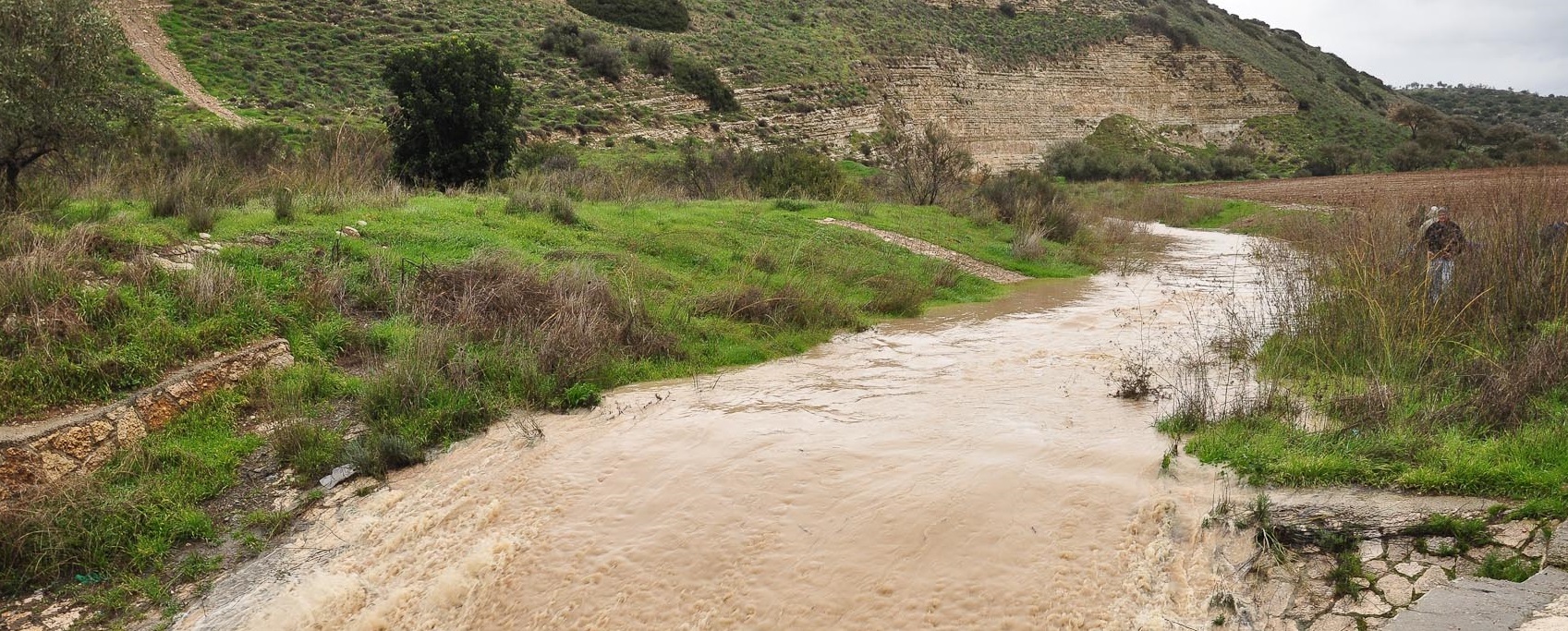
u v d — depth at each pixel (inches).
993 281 590.2
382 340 344.2
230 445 270.4
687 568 189.6
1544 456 181.2
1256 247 788.0
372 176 647.1
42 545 214.5
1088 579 170.6
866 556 184.5
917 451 231.3
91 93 465.1
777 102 2030.0
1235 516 181.6
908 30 2581.2
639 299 396.8
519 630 182.9
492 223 505.4
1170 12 3262.8
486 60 807.1
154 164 563.8
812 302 436.1
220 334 309.7
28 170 502.0
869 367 345.7
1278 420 230.2
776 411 279.7
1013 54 2623.0
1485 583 150.6
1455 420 213.9
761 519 202.8
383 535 225.0
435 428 279.7
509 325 351.6
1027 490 201.5
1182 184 1892.2
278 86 1439.5
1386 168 2336.4
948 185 952.3
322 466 261.1
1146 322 428.1
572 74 1782.7
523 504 226.5
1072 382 303.0
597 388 315.9
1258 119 2773.1
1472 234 343.0
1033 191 915.4
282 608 199.9
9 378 255.4
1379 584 160.2
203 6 1624.0
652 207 657.6
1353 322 305.6
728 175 943.0
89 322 292.7
